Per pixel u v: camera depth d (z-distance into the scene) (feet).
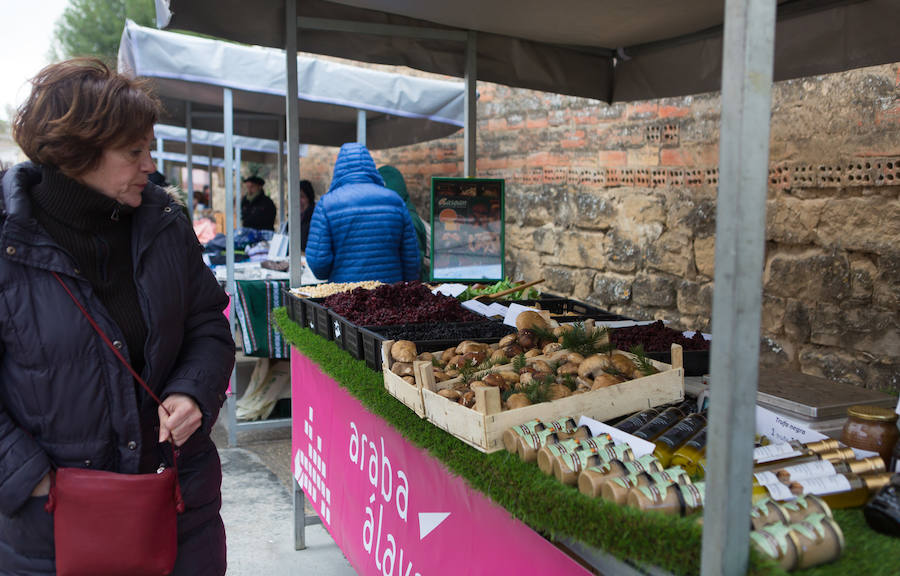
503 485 5.36
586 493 4.73
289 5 11.83
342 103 19.40
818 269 14.30
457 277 13.23
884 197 13.10
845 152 13.61
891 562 3.89
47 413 5.29
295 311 12.08
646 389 6.31
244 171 56.08
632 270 19.15
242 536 12.28
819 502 4.20
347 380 8.63
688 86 13.53
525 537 5.56
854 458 4.94
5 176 5.26
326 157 39.52
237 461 15.79
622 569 4.69
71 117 5.00
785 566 3.83
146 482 5.29
